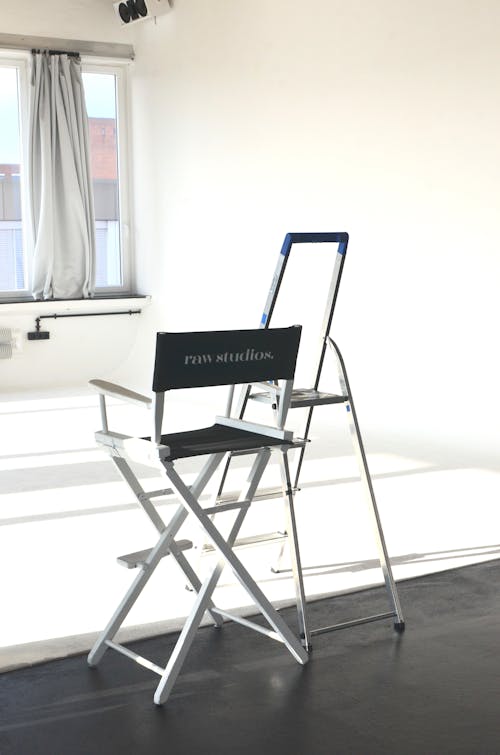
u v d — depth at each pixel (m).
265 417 6.87
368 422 6.55
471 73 5.53
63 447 5.85
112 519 4.31
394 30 6.01
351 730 2.37
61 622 3.09
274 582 3.46
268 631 2.82
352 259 6.55
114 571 3.61
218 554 2.62
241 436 2.77
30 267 8.30
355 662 2.77
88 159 8.27
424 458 5.46
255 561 3.71
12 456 5.61
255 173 7.32
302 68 6.76
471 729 2.38
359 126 6.36
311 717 2.44
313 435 6.20
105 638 2.75
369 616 3.10
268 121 7.13
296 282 7.07
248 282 7.52
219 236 7.78
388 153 6.16
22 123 8.15
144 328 8.76
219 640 2.94
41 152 8.03
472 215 5.63
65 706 2.50
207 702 2.52
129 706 2.50
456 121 5.66
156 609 3.20
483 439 5.71
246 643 2.92
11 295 8.31
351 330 6.64
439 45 5.71
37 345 8.30
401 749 2.28
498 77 5.37
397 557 3.74
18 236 8.34
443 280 5.88
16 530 4.14
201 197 7.91
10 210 8.26
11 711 2.47
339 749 2.29
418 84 5.89
